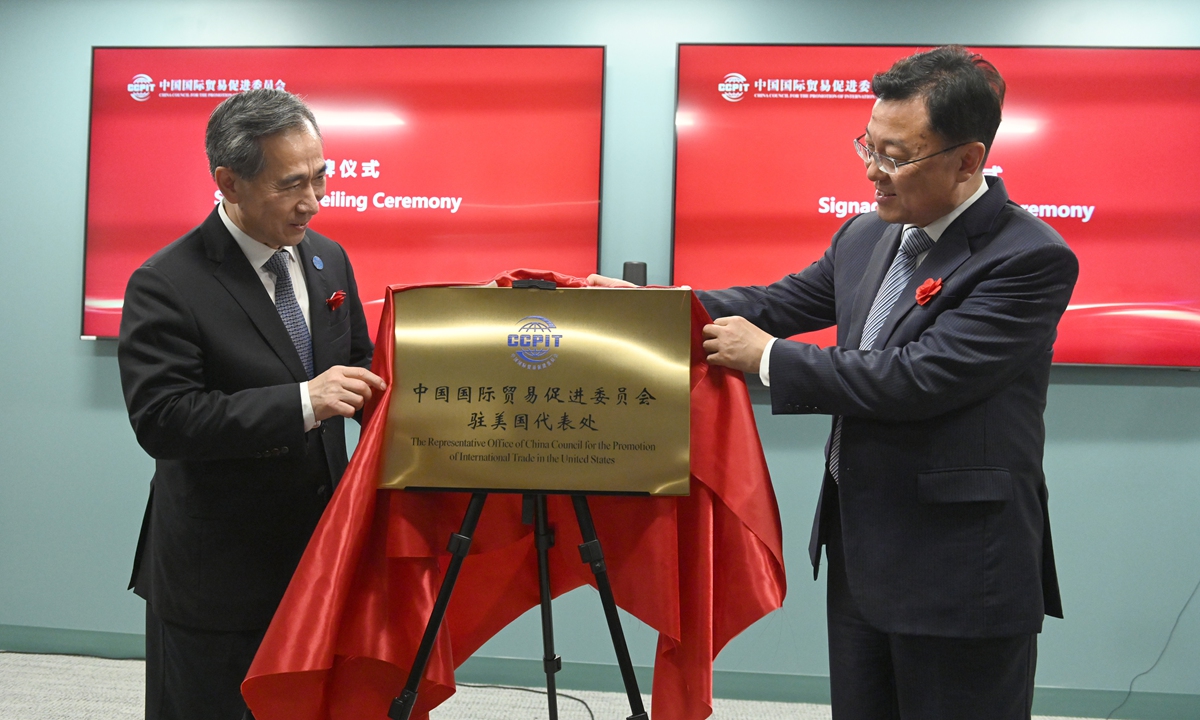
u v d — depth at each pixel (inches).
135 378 52.1
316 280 61.4
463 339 53.6
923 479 51.6
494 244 106.5
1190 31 100.7
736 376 55.3
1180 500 101.0
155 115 109.0
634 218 106.8
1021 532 51.4
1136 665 101.6
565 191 105.5
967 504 51.1
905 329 53.9
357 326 66.6
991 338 49.9
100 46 109.7
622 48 106.8
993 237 53.0
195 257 55.7
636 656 106.9
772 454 105.9
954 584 50.9
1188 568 101.0
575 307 53.6
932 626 51.1
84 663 110.7
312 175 54.0
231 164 52.0
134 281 54.3
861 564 53.2
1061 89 99.1
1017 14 102.3
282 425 50.8
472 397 53.2
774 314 66.9
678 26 106.3
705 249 103.8
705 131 103.4
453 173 106.7
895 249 58.8
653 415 52.7
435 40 109.0
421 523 53.2
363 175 107.6
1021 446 52.2
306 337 59.6
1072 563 102.3
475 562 60.5
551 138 105.7
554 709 57.6
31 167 113.1
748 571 53.6
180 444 51.1
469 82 106.4
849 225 66.6
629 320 53.4
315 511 58.0
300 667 46.9
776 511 54.5
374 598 51.9
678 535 56.0
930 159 50.7
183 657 56.3
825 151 102.4
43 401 113.0
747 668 106.0
